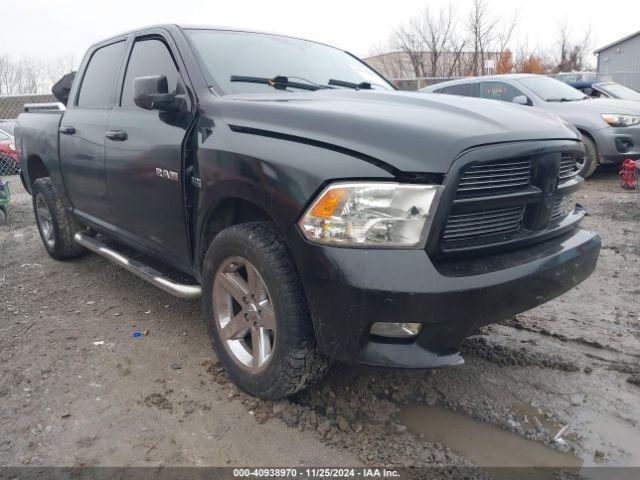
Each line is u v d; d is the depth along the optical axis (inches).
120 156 130.5
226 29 137.5
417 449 89.6
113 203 140.2
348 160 82.5
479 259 87.2
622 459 87.0
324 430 94.0
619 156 300.2
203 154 104.3
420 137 82.4
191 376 112.7
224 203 104.3
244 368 102.0
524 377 111.2
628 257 182.9
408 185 79.4
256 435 93.3
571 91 341.4
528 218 93.5
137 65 137.7
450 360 83.9
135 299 156.2
